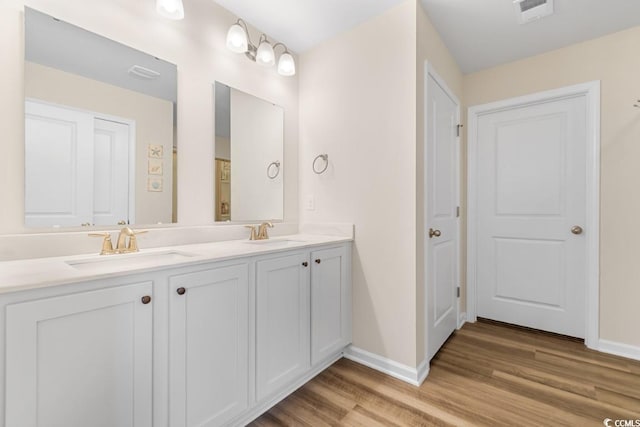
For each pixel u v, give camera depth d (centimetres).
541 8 182
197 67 172
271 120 216
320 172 222
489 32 208
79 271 91
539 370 185
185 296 110
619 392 162
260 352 139
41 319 79
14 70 114
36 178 119
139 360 98
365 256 197
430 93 197
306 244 166
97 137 135
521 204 251
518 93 247
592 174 215
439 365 193
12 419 75
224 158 186
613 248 208
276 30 207
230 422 131
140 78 149
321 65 223
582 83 219
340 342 191
